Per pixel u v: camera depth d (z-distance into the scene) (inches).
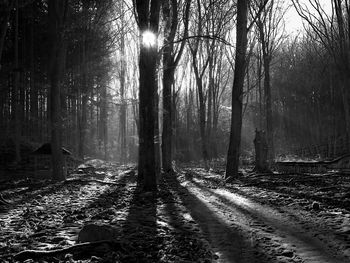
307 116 1678.2
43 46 1124.5
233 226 268.5
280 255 199.5
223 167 1061.8
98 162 1268.5
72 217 291.0
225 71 1531.7
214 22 1090.7
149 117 462.0
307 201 348.5
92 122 1637.6
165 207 350.3
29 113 1208.2
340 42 567.8
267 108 956.6
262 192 435.2
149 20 472.7
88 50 1236.5
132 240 222.1
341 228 243.8
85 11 1090.1
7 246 204.8
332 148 1210.0
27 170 802.2
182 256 195.6
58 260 179.5
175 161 1456.7
